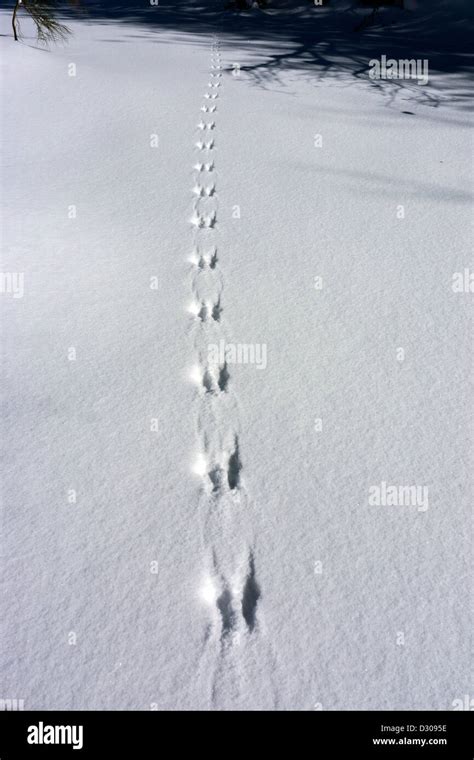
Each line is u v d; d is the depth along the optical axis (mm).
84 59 7273
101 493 1771
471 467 1852
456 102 5773
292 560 1592
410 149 4418
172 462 1878
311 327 2467
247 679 1349
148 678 1351
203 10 13617
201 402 2105
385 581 1541
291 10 12867
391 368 2242
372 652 1395
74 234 3186
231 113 5289
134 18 12047
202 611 1479
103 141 4562
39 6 7695
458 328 2449
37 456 1889
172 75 6688
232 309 2584
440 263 2904
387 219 3342
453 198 3594
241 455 1896
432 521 1689
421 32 10320
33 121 4961
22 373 2219
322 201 3580
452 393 2127
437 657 1388
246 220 3357
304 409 2066
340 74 6996
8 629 1437
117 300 2645
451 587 1527
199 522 1691
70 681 1346
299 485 1796
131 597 1505
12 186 3748
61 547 1620
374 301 2623
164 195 3672
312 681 1345
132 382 2191
